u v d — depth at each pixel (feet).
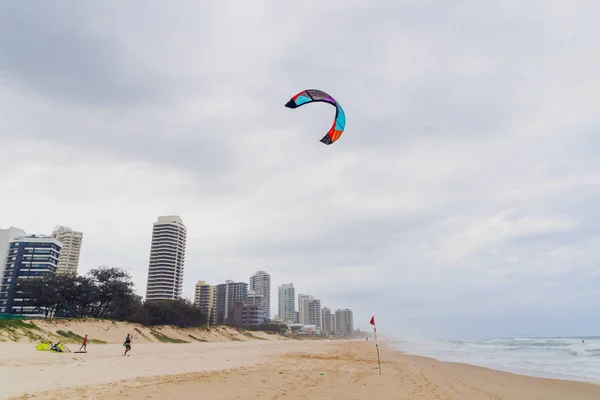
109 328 190.49
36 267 414.00
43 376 49.65
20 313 372.58
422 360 117.50
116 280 262.06
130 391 39.78
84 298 254.68
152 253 565.12
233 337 343.26
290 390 46.68
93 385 43.83
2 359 71.92
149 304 286.25
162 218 590.96
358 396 43.86
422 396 45.24
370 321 75.82
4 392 37.96
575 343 263.49
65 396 36.45
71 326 165.27
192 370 67.10
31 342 124.36
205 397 39.32
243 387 47.16
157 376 55.11
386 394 45.98
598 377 77.05
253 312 642.22
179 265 575.79
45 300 246.47
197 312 321.11
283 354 135.23
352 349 208.33
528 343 303.48
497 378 69.62
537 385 61.00
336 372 70.95
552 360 127.34
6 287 409.69
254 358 107.14
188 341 262.67
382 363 98.27
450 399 43.80
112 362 75.87
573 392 54.24
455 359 129.80
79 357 85.76
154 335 225.56
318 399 41.06
